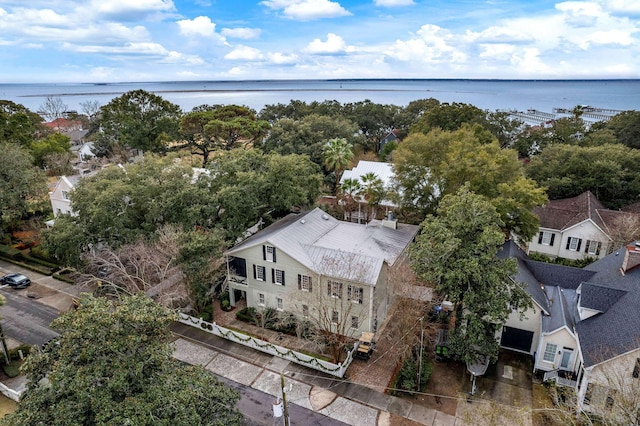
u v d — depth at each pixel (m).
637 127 62.94
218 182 39.00
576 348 25.02
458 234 25.89
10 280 38.53
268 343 29.17
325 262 29.52
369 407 24.41
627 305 23.64
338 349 28.47
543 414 23.20
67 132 109.94
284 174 39.91
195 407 16.27
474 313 25.20
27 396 15.32
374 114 96.69
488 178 36.16
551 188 48.72
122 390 14.74
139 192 35.19
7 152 48.19
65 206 47.59
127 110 77.19
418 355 26.61
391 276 29.02
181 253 30.28
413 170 41.22
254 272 32.81
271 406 24.50
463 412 23.83
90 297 16.70
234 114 76.50
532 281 29.78
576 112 82.50
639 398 18.50
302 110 98.88
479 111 73.88
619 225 38.00
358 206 50.84
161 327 16.48
